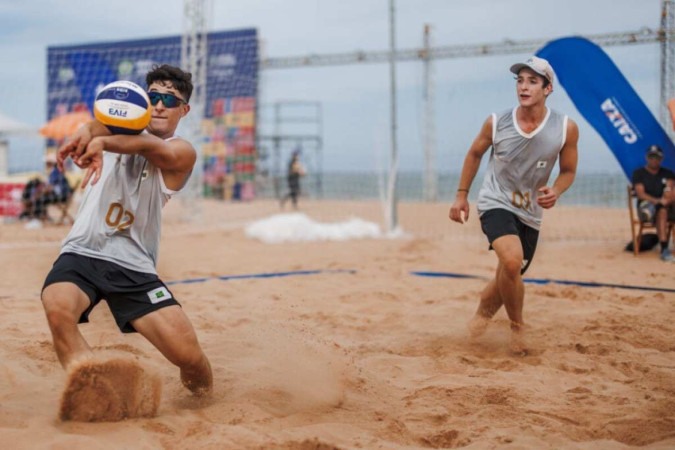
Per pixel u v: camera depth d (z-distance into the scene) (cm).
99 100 309
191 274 823
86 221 331
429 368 439
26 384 374
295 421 335
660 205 924
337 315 588
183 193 1566
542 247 1062
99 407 310
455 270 848
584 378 417
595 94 972
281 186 2448
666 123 1102
